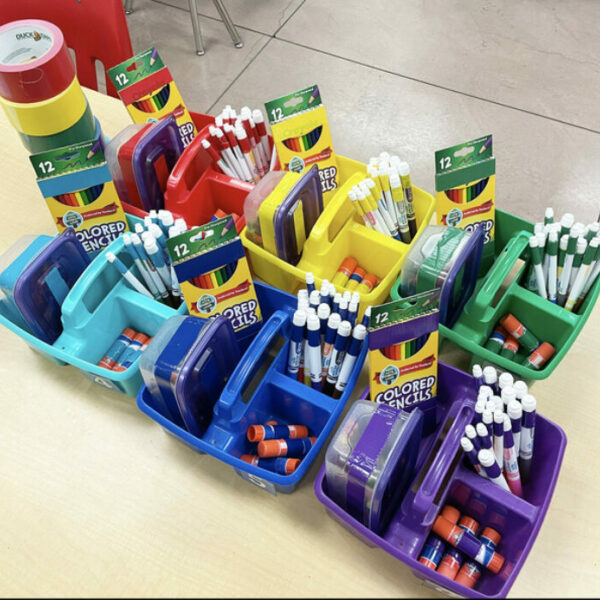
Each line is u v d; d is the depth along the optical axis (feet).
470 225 4.28
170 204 4.53
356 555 3.45
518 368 3.67
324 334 3.82
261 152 4.83
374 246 4.32
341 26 10.37
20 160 5.26
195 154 4.52
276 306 4.22
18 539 3.57
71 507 3.66
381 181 4.20
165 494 3.69
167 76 4.68
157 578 3.42
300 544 3.50
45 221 4.91
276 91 9.56
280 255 4.20
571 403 3.93
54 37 4.19
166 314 4.03
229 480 3.73
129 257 4.23
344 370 3.78
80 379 4.16
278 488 3.57
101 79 9.76
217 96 9.54
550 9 10.38
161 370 3.42
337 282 4.33
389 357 3.49
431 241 3.83
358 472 3.12
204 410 3.66
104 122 5.41
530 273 4.16
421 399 3.74
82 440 3.91
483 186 4.12
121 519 3.61
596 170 8.55
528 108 9.18
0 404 4.07
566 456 3.72
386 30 10.27
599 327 4.25
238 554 3.48
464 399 3.59
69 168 3.98
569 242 3.83
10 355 4.27
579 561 3.37
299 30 10.35
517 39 10.00
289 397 3.80
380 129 9.05
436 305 3.37
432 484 3.21
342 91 9.51
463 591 2.98
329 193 4.77
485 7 10.46
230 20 9.89
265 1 10.79
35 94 4.14
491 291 3.88
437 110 9.21
